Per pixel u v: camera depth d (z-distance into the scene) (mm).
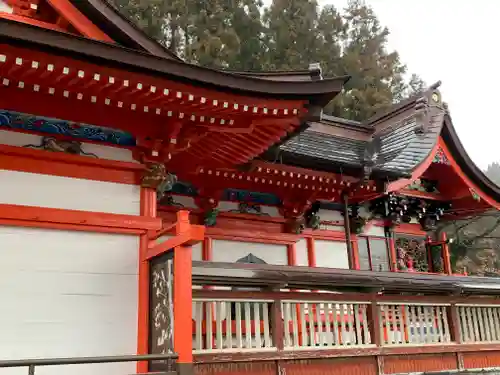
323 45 32875
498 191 14141
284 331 7812
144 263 7250
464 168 13844
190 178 10422
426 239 15055
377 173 11375
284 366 7621
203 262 7055
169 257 6523
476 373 10047
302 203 11750
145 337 6906
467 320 10406
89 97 6730
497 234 29906
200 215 10898
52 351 6457
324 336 8344
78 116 7215
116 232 7262
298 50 32250
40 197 6906
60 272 6773
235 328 7828
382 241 13930
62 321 6617
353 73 32625
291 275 7762
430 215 14820
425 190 14547
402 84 37562
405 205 13953
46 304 6582
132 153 7719
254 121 7613
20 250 6609
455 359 9852
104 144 7527
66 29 7562
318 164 10641
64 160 7156
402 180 12227
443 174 14344
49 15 7527
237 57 29703
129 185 7645
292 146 11836
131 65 6070
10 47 5465
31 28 5426
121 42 7727
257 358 7305
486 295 10836
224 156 9078
